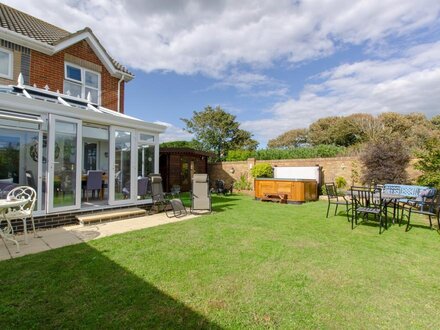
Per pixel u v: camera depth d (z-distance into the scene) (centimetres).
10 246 494
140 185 895
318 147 1656
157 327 256
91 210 740
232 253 465
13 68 899
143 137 904
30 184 634
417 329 262
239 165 1756
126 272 378
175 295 317
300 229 649
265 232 614
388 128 2608
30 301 296
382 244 534
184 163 1742
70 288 328
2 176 605
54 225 656
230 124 2916
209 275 374
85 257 434
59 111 670
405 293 334
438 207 646
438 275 388
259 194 1305
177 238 554
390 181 1107
